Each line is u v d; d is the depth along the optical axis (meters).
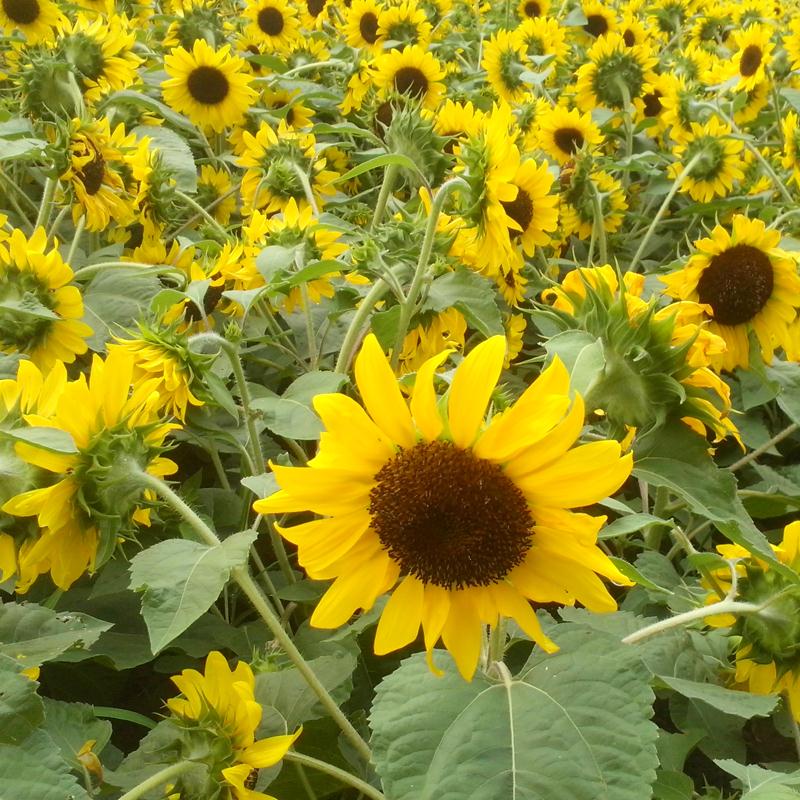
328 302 1.22
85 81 1.42
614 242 1.67
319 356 1.11
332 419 0.57
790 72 2.04
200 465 1.17
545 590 0.59
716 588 0.79
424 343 1.03
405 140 1.17
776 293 0.91
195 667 0.87
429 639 0.58
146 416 0.69
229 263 1.05
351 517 0.59
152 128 1.45
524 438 0.56
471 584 0.59
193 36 2.06
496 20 2.73
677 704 0.83
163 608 0.62
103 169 1.16
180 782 0.66
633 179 2.15
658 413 0.68
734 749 0.82
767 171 1.60
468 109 1.26
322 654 0.83
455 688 0.61
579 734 0.58
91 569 0.67
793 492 1.14
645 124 1.99
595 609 0.59
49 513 0.64
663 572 0.91
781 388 0.94
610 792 0.56
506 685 0.61
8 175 1.57
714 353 0.68
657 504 0.98
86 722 0.71
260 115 1.79
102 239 1.43
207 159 1.74
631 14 2.87
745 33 1.91
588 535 0.57
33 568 0.67
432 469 0.58
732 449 1.27
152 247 1.21
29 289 0.93
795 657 0.74
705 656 0.80
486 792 0.56
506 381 1.25
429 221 0.93
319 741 0.76
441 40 2.46
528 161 1.15
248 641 0.88
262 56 2.07
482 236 0.99
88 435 0.66
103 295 1.07
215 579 0.63
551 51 2.31
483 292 0.97
